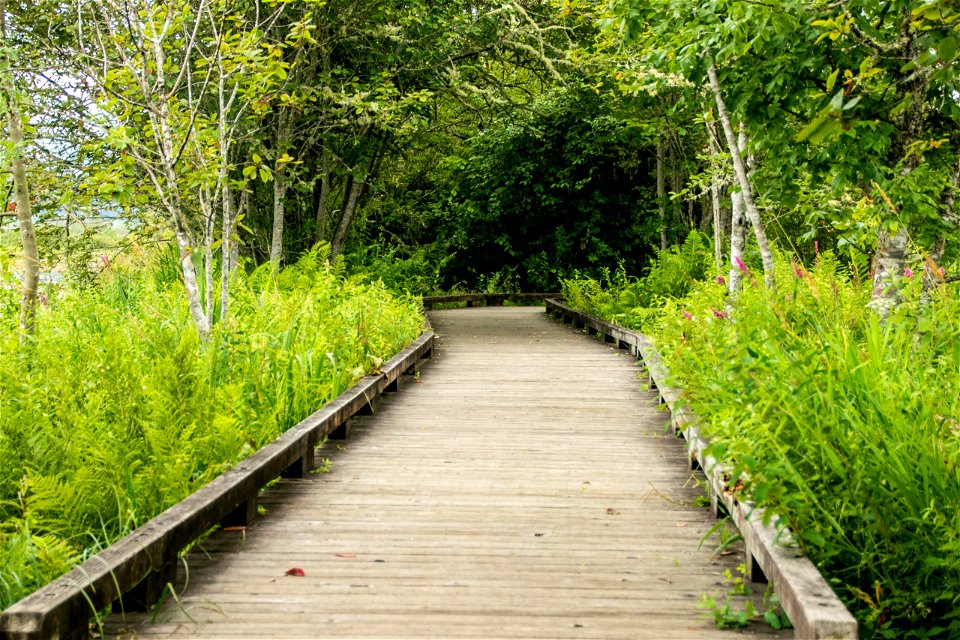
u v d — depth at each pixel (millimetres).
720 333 5113
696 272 15406
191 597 3549
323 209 17438
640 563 4020
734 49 5863
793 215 12234
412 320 13242
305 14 8250
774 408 3623
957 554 3141
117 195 7270
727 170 10281
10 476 4457
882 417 3666
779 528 3428
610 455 6406
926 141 5809
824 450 3457
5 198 8281
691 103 8242
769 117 6672
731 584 3734
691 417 5832
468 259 30219
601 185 27500
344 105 13141
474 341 15266
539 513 4887
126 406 4855
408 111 15133
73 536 3971
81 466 4434
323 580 3760
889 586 3365
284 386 6574
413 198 30312
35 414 4781
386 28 13398
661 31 7066
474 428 7449
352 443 6832
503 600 3527
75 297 8570
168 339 6055
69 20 8562
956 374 4008
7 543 3850
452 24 14453
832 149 6078
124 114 7473
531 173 27203
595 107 24938
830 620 2623
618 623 3287
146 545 3350
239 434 5125
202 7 7637
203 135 8195
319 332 8469
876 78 5910
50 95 8656
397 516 4812
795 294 5688
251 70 8219
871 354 4230
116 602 3416
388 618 3324
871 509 3365
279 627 3230
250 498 4617
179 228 7641
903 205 5730
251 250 16438
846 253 8555
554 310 21781
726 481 4137
